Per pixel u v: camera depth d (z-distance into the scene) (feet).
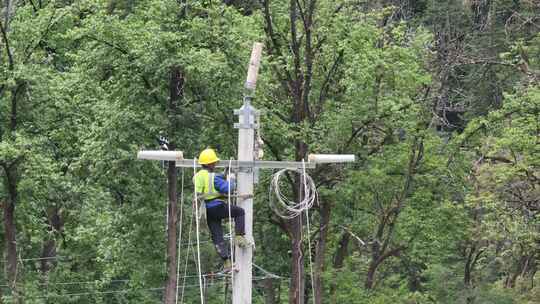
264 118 122.72
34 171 123.54
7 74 126.41
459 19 197.16
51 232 136.05
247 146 60.70
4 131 130.21
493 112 141.08
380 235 145.48
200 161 60.39
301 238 129.59
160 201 123.03
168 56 111.65
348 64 127.13
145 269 120.88
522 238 133.59
